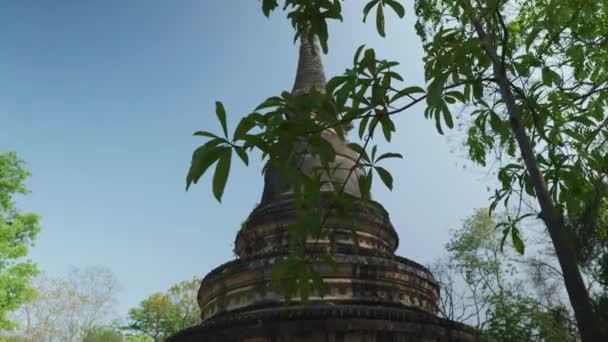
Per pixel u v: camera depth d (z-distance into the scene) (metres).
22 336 45.09
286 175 4.39
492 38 6.16
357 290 19.39
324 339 16.25
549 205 5.00
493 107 6.99
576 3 6.59
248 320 16.94
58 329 48.03
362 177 5.27
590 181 6.89
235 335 16.83
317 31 5.70
